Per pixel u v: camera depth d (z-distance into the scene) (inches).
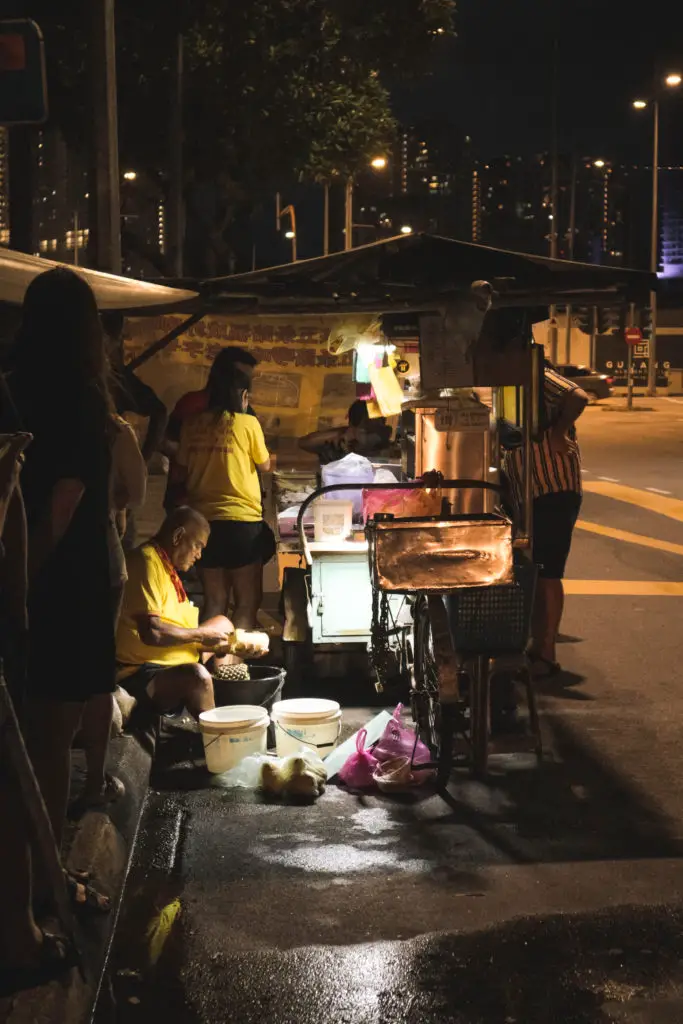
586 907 174.9
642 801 219.0
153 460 343.6
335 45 852.0
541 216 5733.3
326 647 280.7
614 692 289.3
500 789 225.3
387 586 220.7
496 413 267.9
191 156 907.4
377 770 226.4
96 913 159.2
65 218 1644.9
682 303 2415.1
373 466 314.7
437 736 229.0
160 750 243.6
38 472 150.5
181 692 241.3
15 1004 131.1
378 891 180.7
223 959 159.6
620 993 151.4
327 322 352.5
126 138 883.4
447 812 214.1
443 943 163.8
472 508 263.0
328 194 1863.9
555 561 296.8
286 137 892.0
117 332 277.1
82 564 153.3
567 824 208.1
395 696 277.9
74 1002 136.2
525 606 227.5
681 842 200.2
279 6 816.3
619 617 370.9
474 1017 145.9
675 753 245.4
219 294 262.2
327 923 170.1
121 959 159.5
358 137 917.8
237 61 837.8
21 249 488.7
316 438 362.3
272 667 264.5
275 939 165.3
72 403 152.0
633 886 182.4
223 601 294.0
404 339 290.7
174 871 188.1
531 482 247.0
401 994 150.9
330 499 293.7
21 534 132.0
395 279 265.9
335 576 272.2
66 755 158.6
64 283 154.3
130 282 252.5
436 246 263.4
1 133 548.4
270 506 338.0
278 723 236.8
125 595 241.1
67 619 152.4
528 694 236.4
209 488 286.8
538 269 257.8
